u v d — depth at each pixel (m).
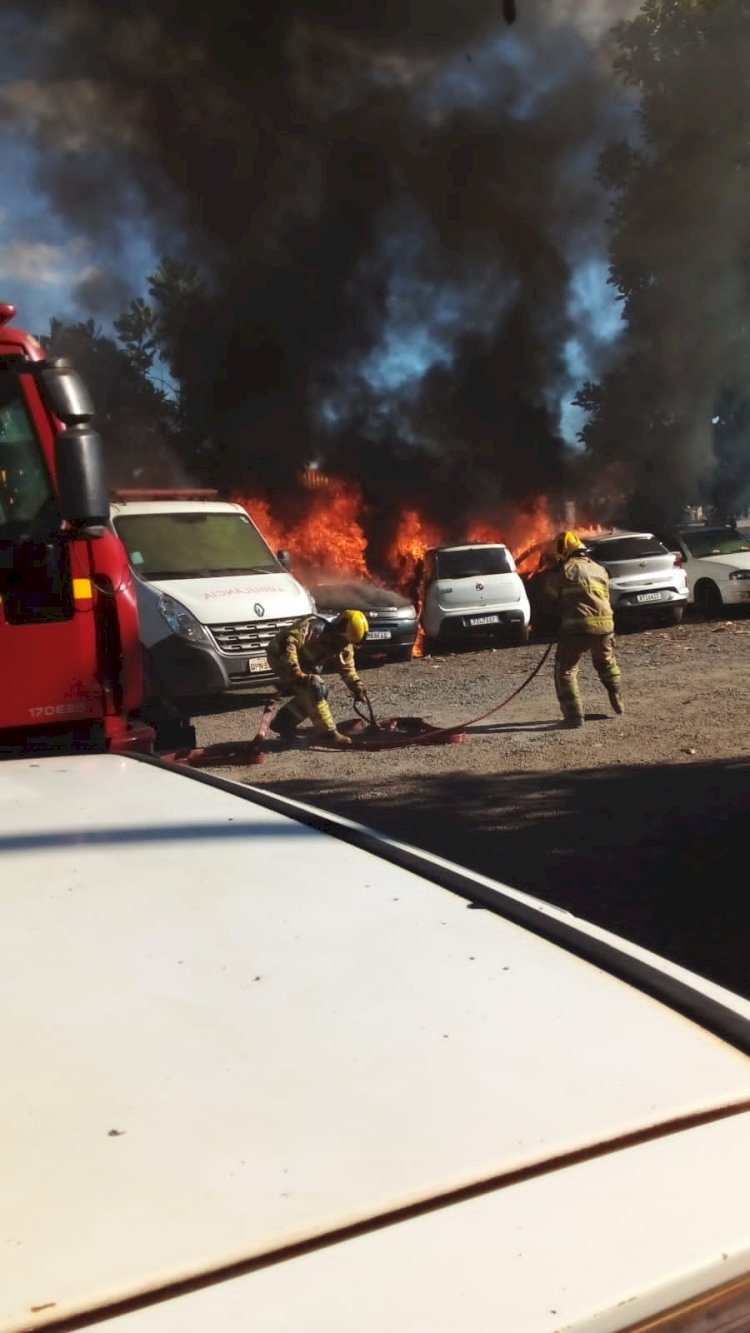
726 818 6.26
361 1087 1.08
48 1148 0.99
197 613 10.85
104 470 4.64
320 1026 1.19
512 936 1.43
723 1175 0.97
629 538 17.12
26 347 5.10
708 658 13.38
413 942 1.41
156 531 11.85
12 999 1.25
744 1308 0.90
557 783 7.39
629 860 5.60
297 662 9.13
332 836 1.82
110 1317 0.81
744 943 4.45
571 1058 1.14
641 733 8.92
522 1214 0.92
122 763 2.38
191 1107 1.05
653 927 4.68
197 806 1.97
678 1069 1.12
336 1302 0.83
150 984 1.28
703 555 18.91
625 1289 0.85
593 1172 0.97
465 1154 0.99
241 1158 0.98
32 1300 0.83
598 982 1.31
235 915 1.48
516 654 15.20
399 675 13.86
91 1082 1.09
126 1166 0.97
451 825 6.49
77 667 4.97
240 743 9.44
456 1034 1.18
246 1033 1.18
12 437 4.97
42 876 1.62
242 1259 0.86
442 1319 0.82
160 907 1.51
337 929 1.44
